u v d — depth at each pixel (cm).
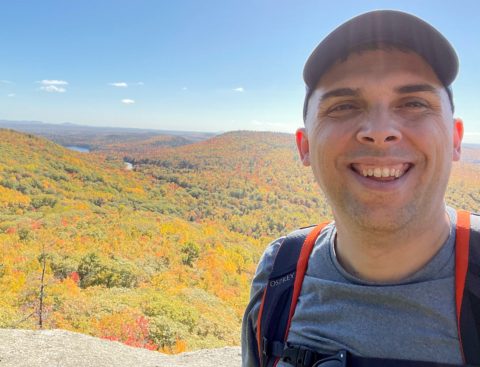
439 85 100
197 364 506
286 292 124
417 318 97
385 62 99
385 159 95
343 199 103
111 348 535
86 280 3462
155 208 7294
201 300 3306
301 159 125
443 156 99
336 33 103
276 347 118
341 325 105
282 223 7112
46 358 467
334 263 115
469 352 91
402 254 100
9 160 7888
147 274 3853
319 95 108
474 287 95
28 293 2858
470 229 103
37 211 5925
